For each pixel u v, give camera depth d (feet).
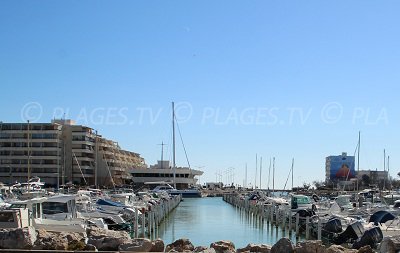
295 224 163.63
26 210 94.84
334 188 498.69
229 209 295.07
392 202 232.32
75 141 456.86
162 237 150.00
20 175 441.68
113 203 163.63
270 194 369.09
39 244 74.54
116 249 77.87
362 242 104.83
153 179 529.04
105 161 470.80
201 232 165.99
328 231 129.90
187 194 444.96
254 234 160.97
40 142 445.37
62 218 112.27
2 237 75.05
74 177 451.94
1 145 446.60
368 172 505.25
